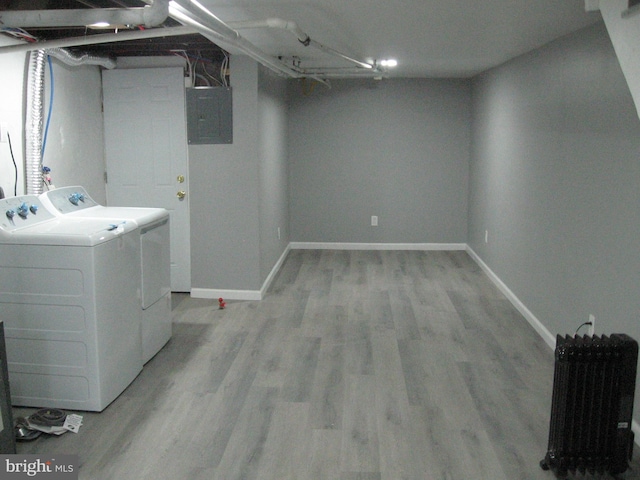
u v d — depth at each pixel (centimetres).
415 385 336
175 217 510
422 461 259
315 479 246
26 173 372
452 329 430
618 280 289
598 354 237
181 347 395
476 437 280
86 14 218
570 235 355
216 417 299
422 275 593
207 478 246
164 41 430
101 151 499
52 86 409
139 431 286
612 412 242
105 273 303
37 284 297
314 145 698
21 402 310
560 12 292
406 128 690
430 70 595
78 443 274
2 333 246
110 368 312
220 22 250
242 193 491
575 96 348
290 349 392
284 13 297
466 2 273
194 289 510
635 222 271
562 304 370
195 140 486
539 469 254
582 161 336
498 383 338
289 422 294
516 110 480
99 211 375
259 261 501
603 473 252
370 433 283
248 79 474
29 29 357
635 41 192
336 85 685
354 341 406
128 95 493
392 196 706
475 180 652
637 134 269
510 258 500
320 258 670
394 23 326
